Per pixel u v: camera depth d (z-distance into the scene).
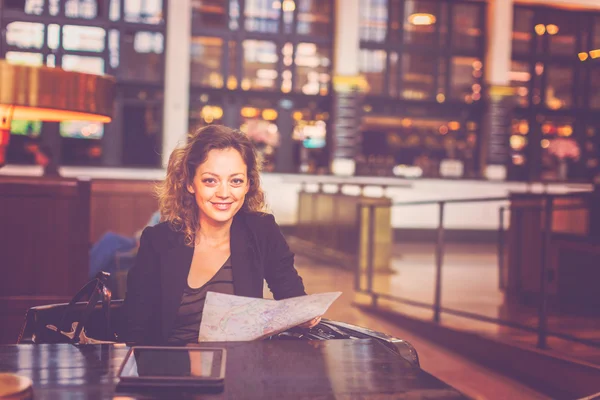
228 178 1.65
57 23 12.82
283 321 1.53
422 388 1.13
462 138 14.53
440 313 5.25
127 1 13.09
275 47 13.84
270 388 1.11
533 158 14.58
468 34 14.60
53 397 1.04
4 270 3.12
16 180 3.20
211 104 13.45
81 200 3.18
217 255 1.74
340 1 13.56
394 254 10.44
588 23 14.90
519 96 14.77
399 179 13.48
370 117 14.13
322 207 9.74
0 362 1.23
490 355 4.05
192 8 13.50
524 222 5.83
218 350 1.30
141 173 12.78
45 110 1.92
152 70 13.27
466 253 10.99
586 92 14.84
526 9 14.74
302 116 13.85
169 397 1.06
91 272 3.98
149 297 1.70
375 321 5.43
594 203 5.97
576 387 3.29
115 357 1.28
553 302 5.28
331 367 1.25
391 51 14.33
